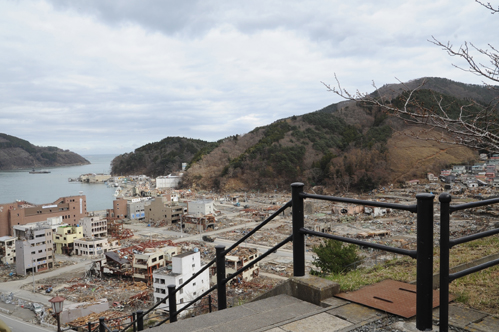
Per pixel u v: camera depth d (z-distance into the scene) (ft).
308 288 13.42
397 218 204.44
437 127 17.63
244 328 11.12
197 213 251.39
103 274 137.90
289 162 411.13
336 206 237.66
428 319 9.33
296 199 12.96
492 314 12.33
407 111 17.66
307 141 469.16
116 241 182.70
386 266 26.55
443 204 8.93
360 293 13.66
